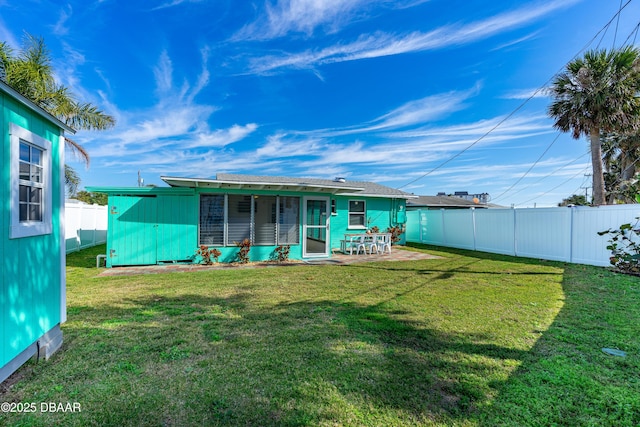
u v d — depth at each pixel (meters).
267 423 2.11
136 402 2.34
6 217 2.57
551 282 6.52
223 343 3.44
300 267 8.75
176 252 9.11
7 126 2.62
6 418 2.16
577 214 8.98
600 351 3.22
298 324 4.06
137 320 4.19
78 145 12.29
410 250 12.93
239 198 9.65
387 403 2.34
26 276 2.87
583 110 10.70
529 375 2.74
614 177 19.72
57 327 3.51
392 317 4.34
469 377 2.71
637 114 9.95
